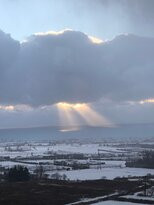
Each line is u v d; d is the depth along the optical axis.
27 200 124.19
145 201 125.00
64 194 137.38
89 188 151.62
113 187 154.75
